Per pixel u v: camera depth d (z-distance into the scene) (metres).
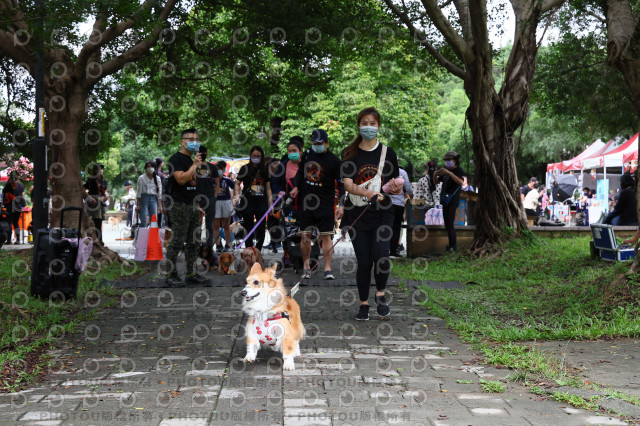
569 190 24.81
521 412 3.74
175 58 14.89
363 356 5.21
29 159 14.16
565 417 3.64
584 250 11.26
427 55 14.68
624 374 4.49
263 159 11.20
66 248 8.00
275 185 10.69
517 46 12.28
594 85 15.59
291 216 10.48
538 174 44.94
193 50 14.74
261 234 11.25
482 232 12.45
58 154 11.70
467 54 11.86
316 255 9.97
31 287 8.01
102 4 7.45
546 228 13.62
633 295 6.58
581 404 3.84
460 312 7.23
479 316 6.93
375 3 13.91
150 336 6.05
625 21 8.45
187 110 17.30
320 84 15.62
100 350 5.50
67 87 11.62
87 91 11.94
